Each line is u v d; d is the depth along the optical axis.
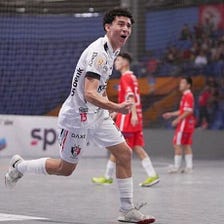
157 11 24.12
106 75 5.49
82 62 5.45
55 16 25.22
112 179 10.13
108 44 5.45
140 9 23.23
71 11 24.67
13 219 5.94
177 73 23.44
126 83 9.66
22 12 24.81
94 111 5.58
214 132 20.28
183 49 24.08
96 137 5.74
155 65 23.67
